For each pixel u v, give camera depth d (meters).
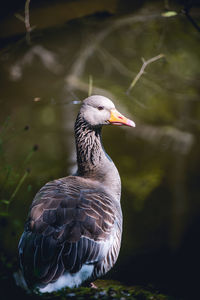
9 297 6.43
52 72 18.67
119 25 20.34
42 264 6.70
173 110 17.94
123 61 18.94
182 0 19.41
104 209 7.59
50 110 17.48
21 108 17.53
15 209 12.52
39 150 16.06
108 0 20.73
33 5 20.53
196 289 11.04
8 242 11.25
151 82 18.23
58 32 20.12
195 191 15.12
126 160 16.31
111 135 17.31
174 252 12.78
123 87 18.05
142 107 17.67
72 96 17.59
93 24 20.44
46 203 7.44
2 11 20.34
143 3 20.64
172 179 15.68
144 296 6.99
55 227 7.03
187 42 19.19
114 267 12.04
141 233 13.50
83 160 9.01
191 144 16.94
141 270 12.00
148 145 16.92
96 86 17.89
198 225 13.87
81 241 7.00
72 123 17.47
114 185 8.86
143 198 14.80
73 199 7.51
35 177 14.57
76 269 6.82
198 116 17.92
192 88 18.27
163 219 13.98
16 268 6.90
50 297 6.44
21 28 20.05
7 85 18.19
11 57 19.14
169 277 11.58
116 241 7.75
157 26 19.78
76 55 19.33
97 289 6.86
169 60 18.58
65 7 20.59
